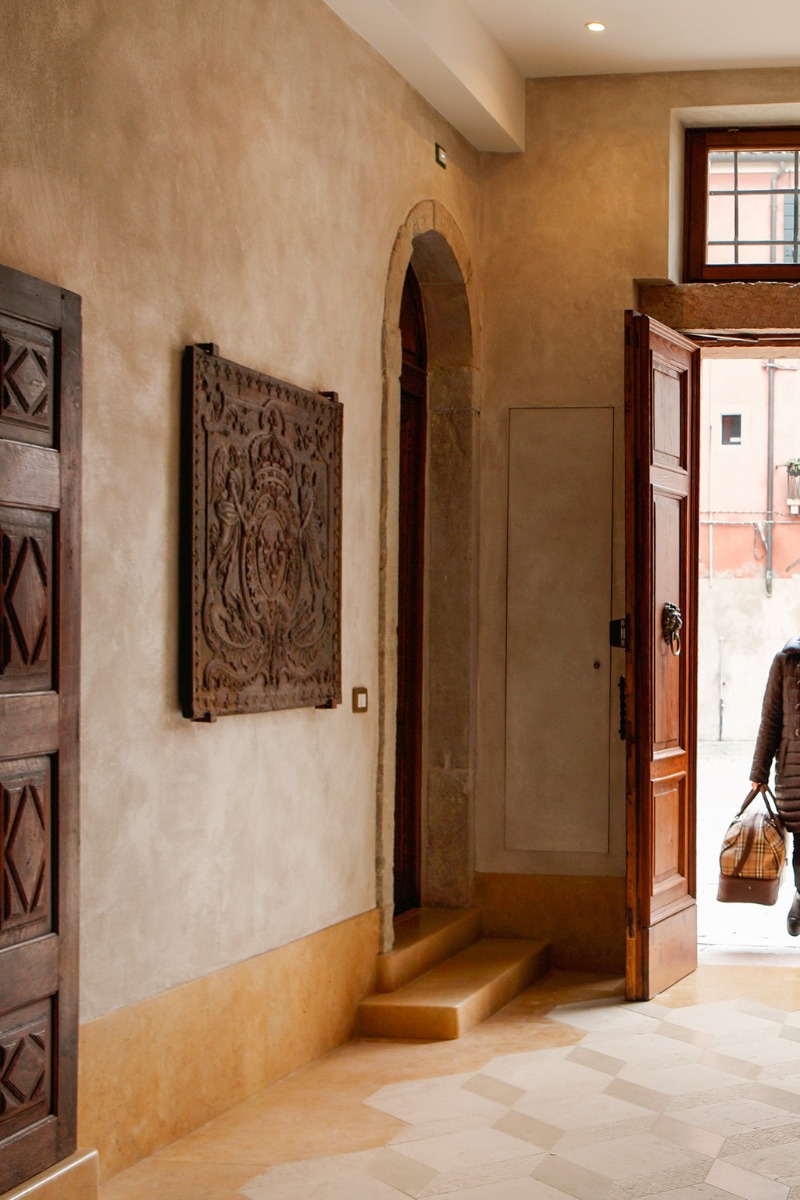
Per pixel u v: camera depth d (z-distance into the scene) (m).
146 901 3.52
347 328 4.76
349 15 4.61
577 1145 3.65
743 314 6.01
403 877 5.95
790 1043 4.64
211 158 3.80
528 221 6.11
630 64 5.91
